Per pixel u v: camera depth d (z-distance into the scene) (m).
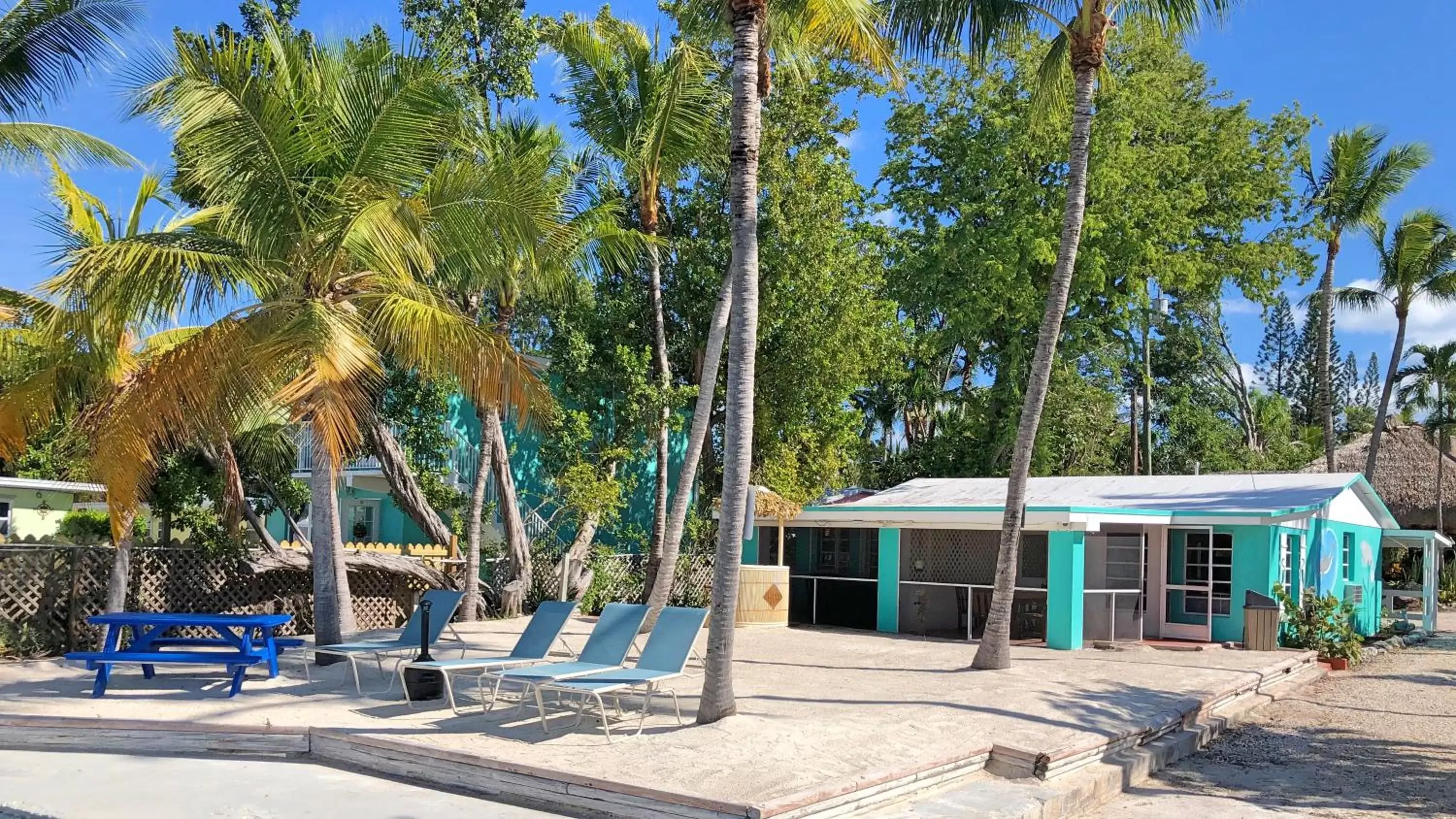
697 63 16.83
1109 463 34.50
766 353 24.70
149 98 10.52
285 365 10.90
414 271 13.14
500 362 11.92
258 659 10.49
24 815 6.86
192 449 15.81
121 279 10.51
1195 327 40.47
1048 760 8.69
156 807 7.04
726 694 9.17
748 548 22.80
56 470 21.86
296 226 11.43
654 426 22.27
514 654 10.66
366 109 11.88
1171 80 32.47
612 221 18.05
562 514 23.55
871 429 41.75
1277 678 15.27
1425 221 33.00
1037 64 29.12
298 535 18.02
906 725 9.43
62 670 12.23
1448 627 27.33
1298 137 33.88
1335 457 35.97
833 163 25.12
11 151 15.18
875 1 13.36
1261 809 8.74
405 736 8.67
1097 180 28.16
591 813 7.29
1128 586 18.75
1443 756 10.93
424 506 20.28
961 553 20.47
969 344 33.22
